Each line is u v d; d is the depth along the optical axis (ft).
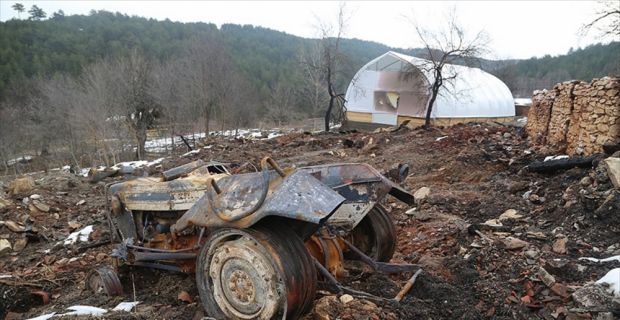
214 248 11.55
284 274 10.18
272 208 10.07
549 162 28.19
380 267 13.44
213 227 11.18
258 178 11.06
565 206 20.92
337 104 107.86
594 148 27.58
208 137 91.25
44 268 20.99
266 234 10.56
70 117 95.91
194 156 55.67
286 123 161.38
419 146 45.93
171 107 104.37
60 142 103.19
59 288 17.88
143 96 100.68
